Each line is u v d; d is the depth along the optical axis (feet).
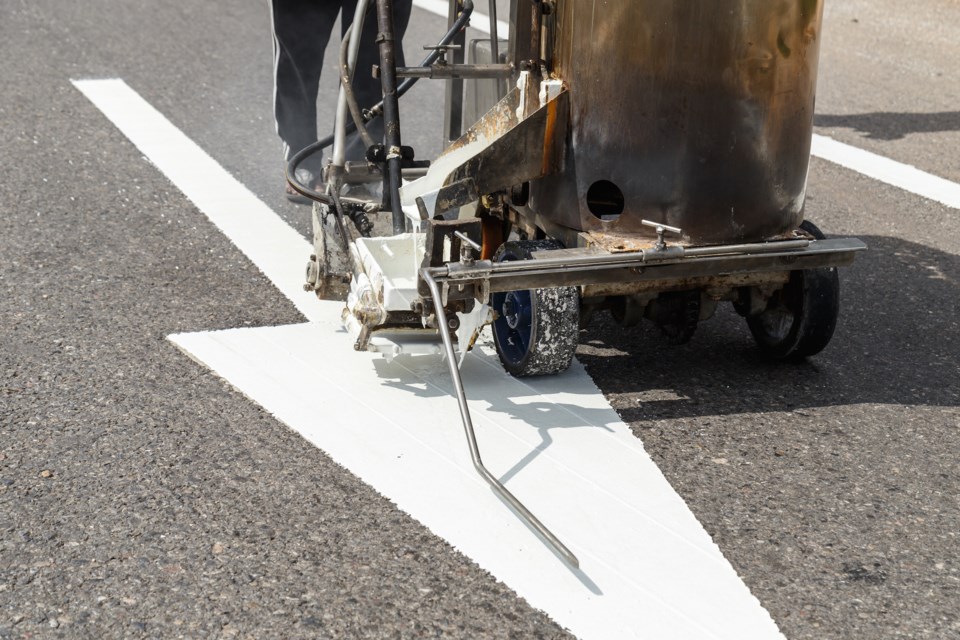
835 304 13.33
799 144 12.14
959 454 12.09
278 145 22.68
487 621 9.33
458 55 15.87
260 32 31.60
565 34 11.84
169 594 9.57
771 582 9.93
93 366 13.47
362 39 18.39
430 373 13.53
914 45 32.09
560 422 12.45
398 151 13.23
